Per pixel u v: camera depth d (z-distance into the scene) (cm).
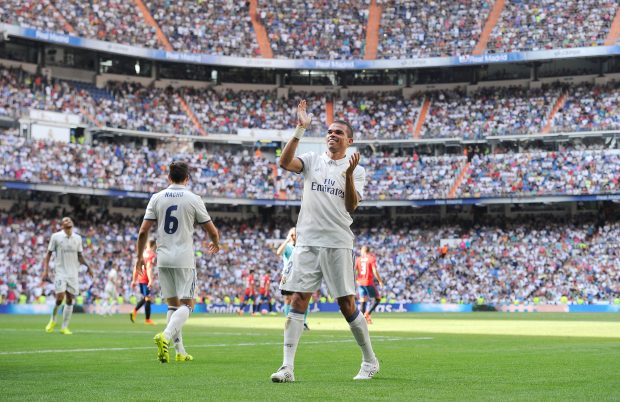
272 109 6706
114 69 6469
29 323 3167
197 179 6128
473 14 6719
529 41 6431
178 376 988
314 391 808
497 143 6438
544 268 5769
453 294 5806
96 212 5969
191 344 1766
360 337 961
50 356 1347
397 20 6819
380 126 6581
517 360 1270
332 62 6556
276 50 6681
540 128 6269
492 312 5331
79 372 1042
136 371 1059
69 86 6144
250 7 6888
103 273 5525
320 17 6862
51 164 5531
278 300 5850
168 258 1214
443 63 6456
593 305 5444
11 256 5166
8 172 5312
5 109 5600
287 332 933
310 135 6594
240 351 1519
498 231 6100
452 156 6344
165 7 6625
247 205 6512
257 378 962
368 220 6450
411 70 6831
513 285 5747
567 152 6072
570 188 5888
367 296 3198
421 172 6262
